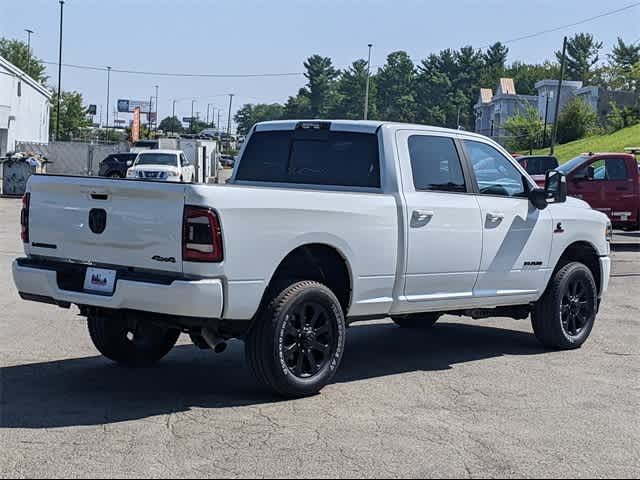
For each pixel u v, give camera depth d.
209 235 6.35
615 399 7.36
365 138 8.10
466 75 127.12
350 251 7.33
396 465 5.54
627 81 107.50
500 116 103.75
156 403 6.86
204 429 6.19
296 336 6.99
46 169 51.84
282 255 6.80
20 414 6.47
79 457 5.54
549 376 8.17
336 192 7.30
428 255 7.99
